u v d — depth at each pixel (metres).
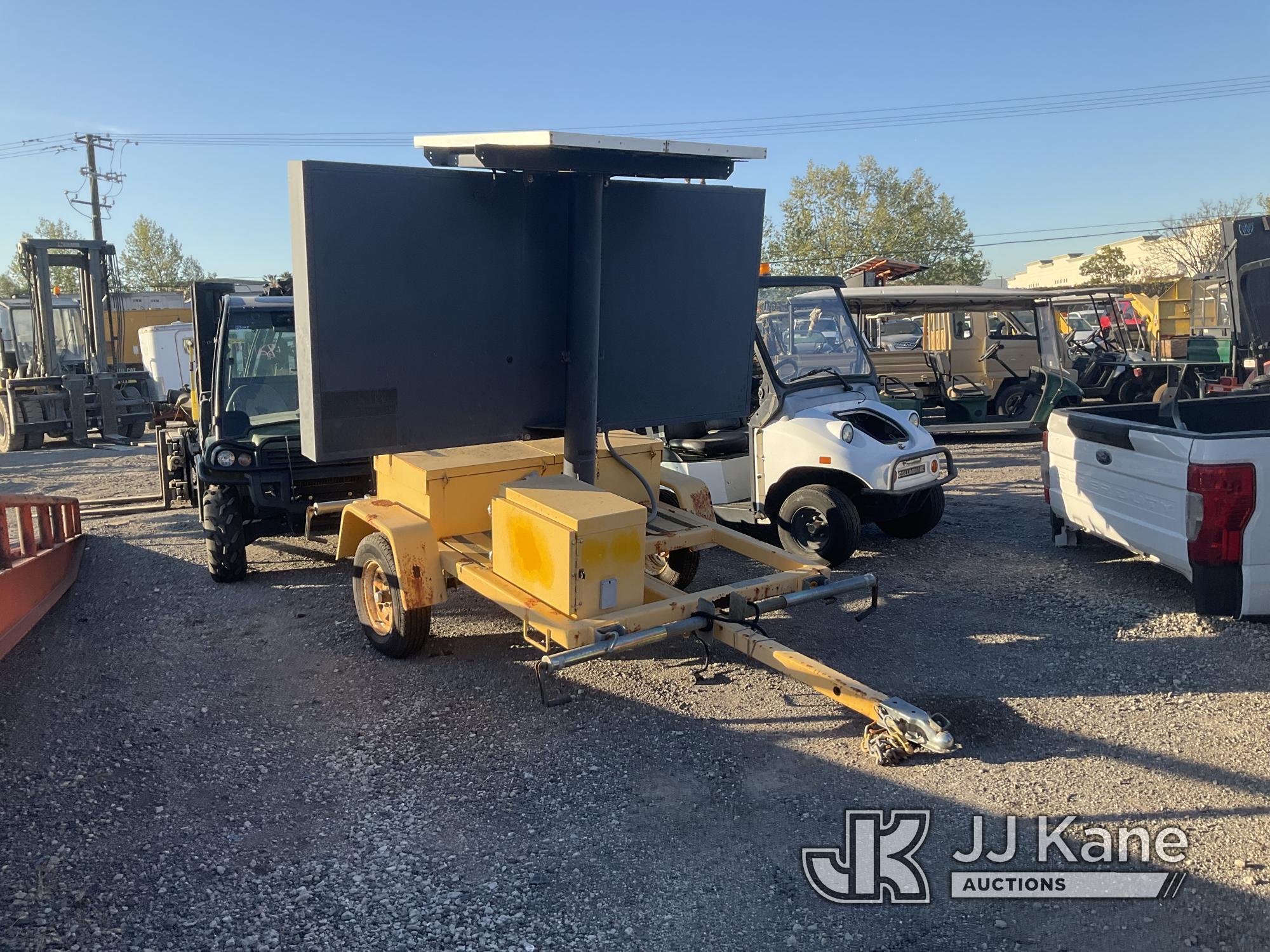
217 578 6.74
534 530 4.23
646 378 5.00
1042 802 3.55
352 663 5.15
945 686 4.64
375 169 3.96
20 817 3.59
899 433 6.74
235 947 2.80
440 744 4.17
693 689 4.70
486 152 4.13
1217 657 4.88
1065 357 12.88
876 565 6.84
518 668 5.02
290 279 8.00
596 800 3.66
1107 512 6.23
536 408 4.66
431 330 4.25
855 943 2.81
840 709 4.43
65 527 7.43
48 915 2.96
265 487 6.48
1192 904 2.95
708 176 4.70
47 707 4.65
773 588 4.59
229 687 4.87
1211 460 5.14
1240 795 3.55
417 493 5.02
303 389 4.07
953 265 49.34
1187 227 39.91
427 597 4.84
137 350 27.55
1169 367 14.24
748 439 7.05
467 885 3.12
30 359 19.78
